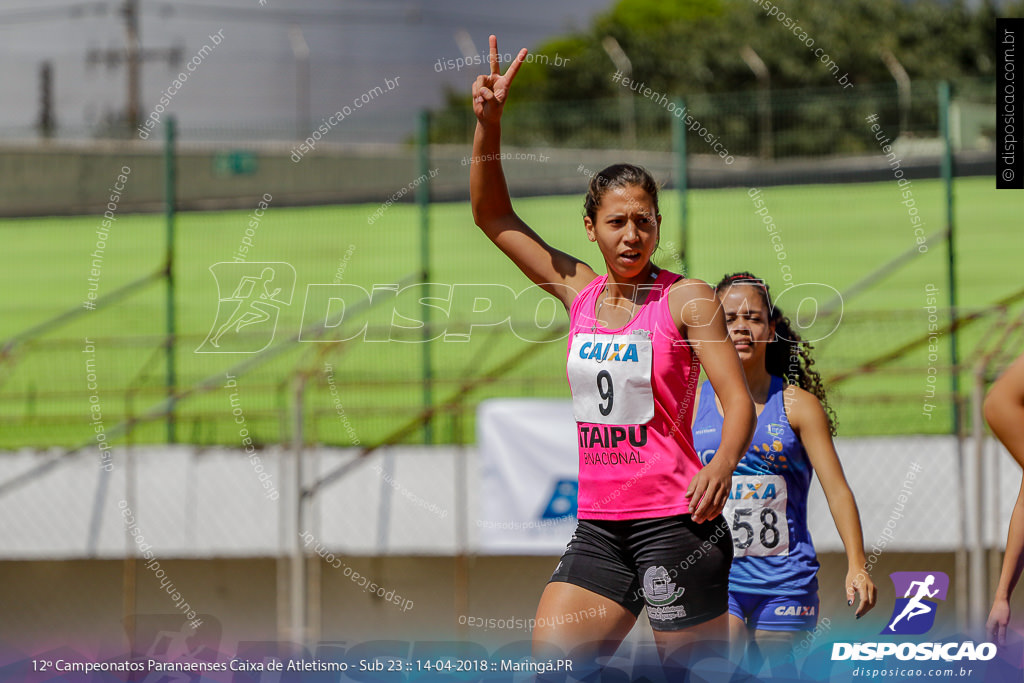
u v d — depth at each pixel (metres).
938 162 42.06
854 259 39.25
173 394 30.73
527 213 37.44
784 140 36.56
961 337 30.81
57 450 27.27
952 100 34.56
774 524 11.64
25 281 43.09
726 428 8.52
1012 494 23.61
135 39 39.94
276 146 41.47
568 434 22.78
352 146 42.03
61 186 43.81
